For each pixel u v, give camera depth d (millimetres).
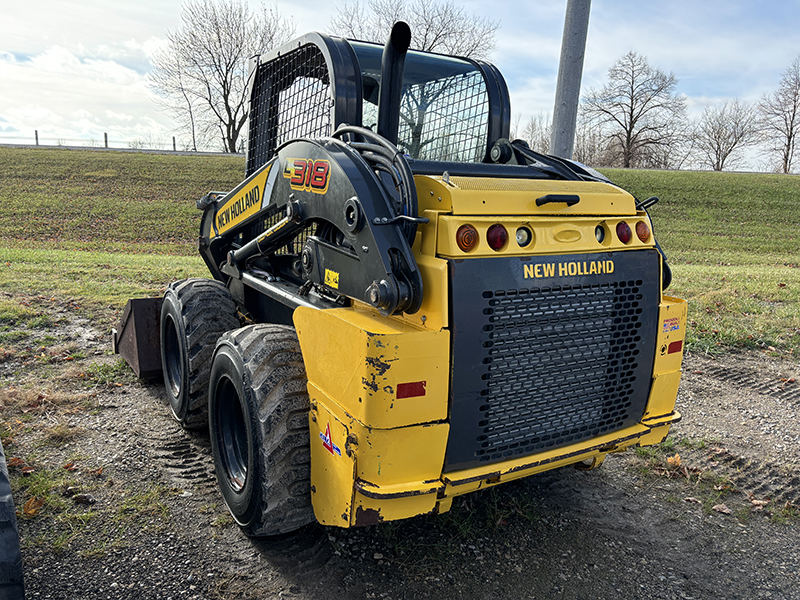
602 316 2676
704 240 20469
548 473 3801
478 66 3727
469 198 2340
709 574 2881
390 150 2432
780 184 31078
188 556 2824
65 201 22125
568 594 2684
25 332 6129
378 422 2207
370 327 2256
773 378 5543
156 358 4840
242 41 45125
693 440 4297
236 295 4285
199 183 27062
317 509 2623
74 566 2715
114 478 3471
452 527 3148
